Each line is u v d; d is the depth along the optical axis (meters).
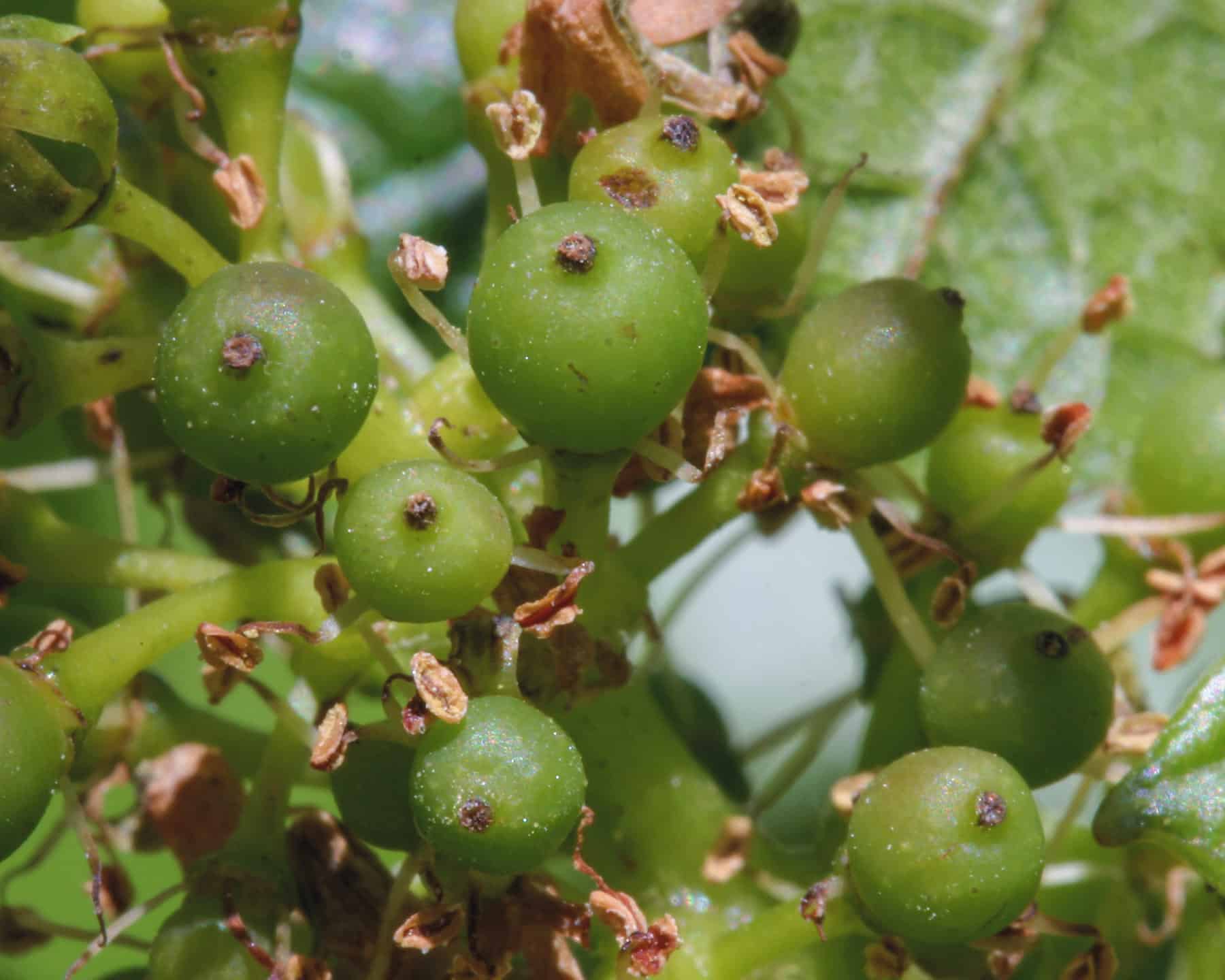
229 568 0.06
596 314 0.06
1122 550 0.07
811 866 0.07
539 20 0.06
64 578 0.06
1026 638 0.06
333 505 0.07
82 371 0.06
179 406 0.06
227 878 0.06
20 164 0.06
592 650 0.06
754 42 0.07
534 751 0.06
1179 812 0.06
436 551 0.06
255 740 0.07
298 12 0.06
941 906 0.06
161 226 0.06
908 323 0.06
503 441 0.07
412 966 0.06
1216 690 0.06
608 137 0.06
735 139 0.07
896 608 0.06
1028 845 0.06
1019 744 0.06
